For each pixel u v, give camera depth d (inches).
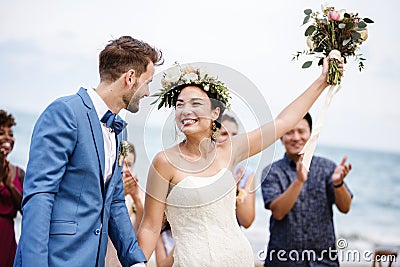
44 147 106.7
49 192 105.1
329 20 129.3
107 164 115.5
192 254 120.1
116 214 121.1
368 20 129.1
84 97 113.0
